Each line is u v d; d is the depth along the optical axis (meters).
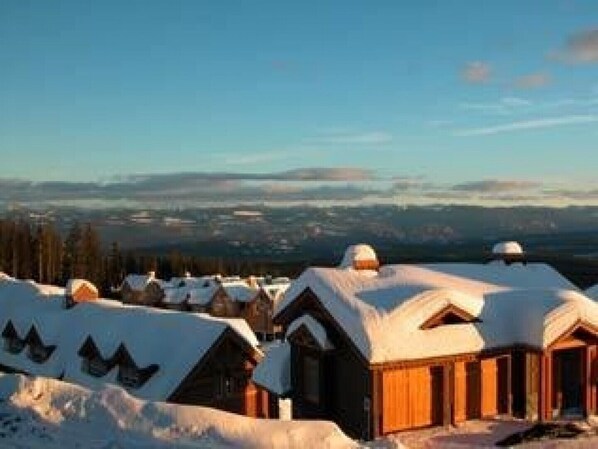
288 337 30.09
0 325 52.59
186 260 145.12
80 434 19.47
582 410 28.78
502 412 28.84
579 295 29.47
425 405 27.38
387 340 26.52
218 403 35.78
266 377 32.06
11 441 18.78
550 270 34.91
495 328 28.66
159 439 19.12
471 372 28.28
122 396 21.58
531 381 28.67
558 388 29.25
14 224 122.56
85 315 44.94
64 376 41.69
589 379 28.62
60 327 45.72
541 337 27.67
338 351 28.45
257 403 37.00
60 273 120.00
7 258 118.44
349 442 20.05
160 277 141.50
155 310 41.50
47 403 21.56
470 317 28.62
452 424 27.55
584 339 28.55
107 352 39.09
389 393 26.70
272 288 88.00
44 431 19.58
